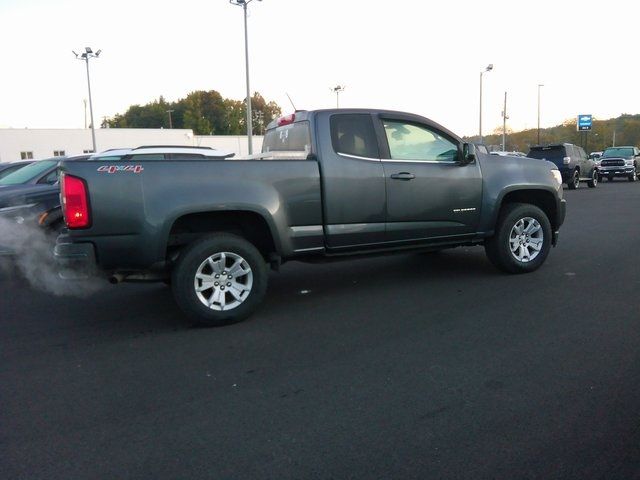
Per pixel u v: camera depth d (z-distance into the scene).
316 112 5.77
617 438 3.11
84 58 40.22
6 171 10.99
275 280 7.17
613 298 5.86
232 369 4.23
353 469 2.88
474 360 4.27
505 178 6.76
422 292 6.34
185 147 9.97
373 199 5.89
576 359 4.23
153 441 3.20
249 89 29.91
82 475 2.88
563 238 10.02
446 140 6.48
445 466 2.89
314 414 3.48
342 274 7.44
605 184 28.73
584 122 64.75
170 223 4.91
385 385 3.87
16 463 3.00
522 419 3.35
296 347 4.66
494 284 6.61
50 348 4.79
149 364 4.37
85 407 3.65
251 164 5.27
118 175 4.75
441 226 6.39
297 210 5.50
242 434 3.26
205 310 5.14
